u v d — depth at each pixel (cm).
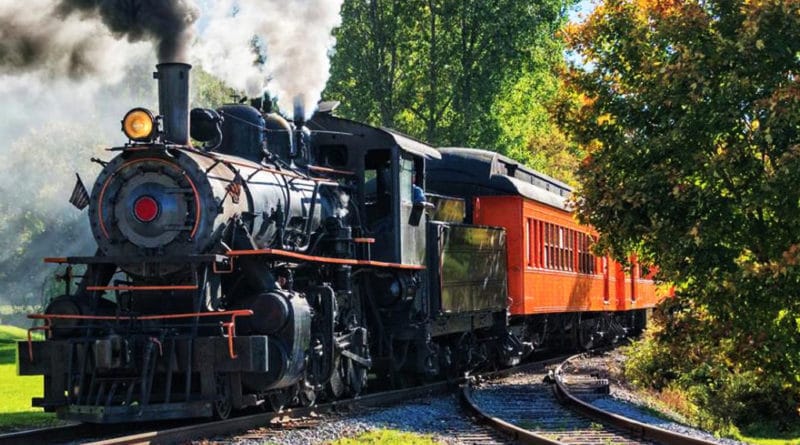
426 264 1486
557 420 1181
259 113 1204
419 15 3591
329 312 1180
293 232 1184
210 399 1003
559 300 2098
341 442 923
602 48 1652
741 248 1498
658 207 1490
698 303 1532
